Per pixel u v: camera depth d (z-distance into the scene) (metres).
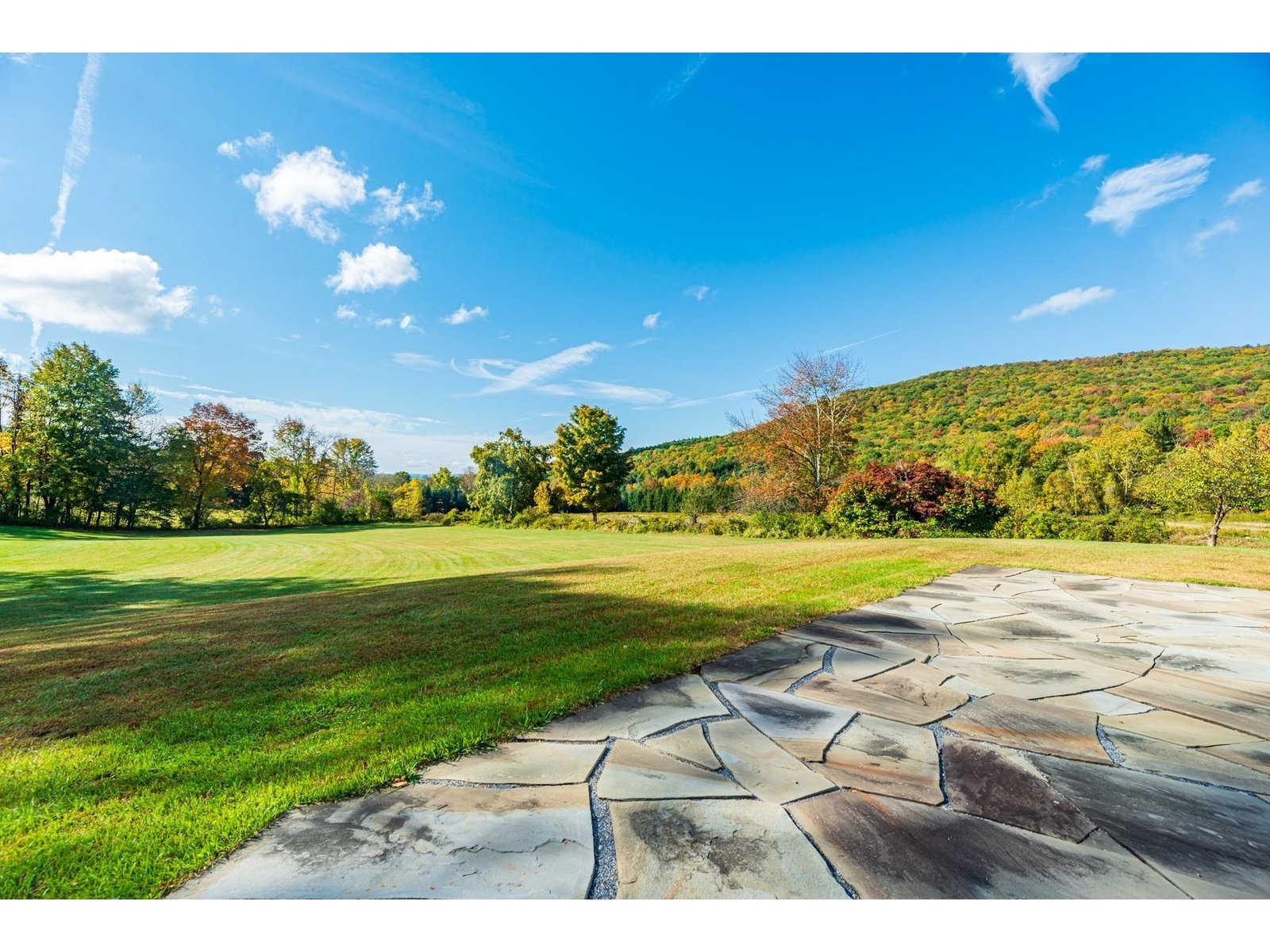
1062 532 16.02
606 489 41.78
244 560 20.33
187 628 5.54
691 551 12.35
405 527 46.25
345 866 1.79
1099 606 5.81
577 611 5.61
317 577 15.97
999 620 5.24
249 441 43.66
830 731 2.86
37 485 32.31
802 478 26.78
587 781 2.33
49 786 2.29
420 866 1.79
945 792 2.26
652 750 2.64
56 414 32.72
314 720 2.97
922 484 18.36
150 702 3.29
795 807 2.13
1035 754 2.61
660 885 1.72
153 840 1.92
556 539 29.89
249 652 4.39
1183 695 3.37
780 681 3.61
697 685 3.54
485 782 2.32
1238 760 2.54
